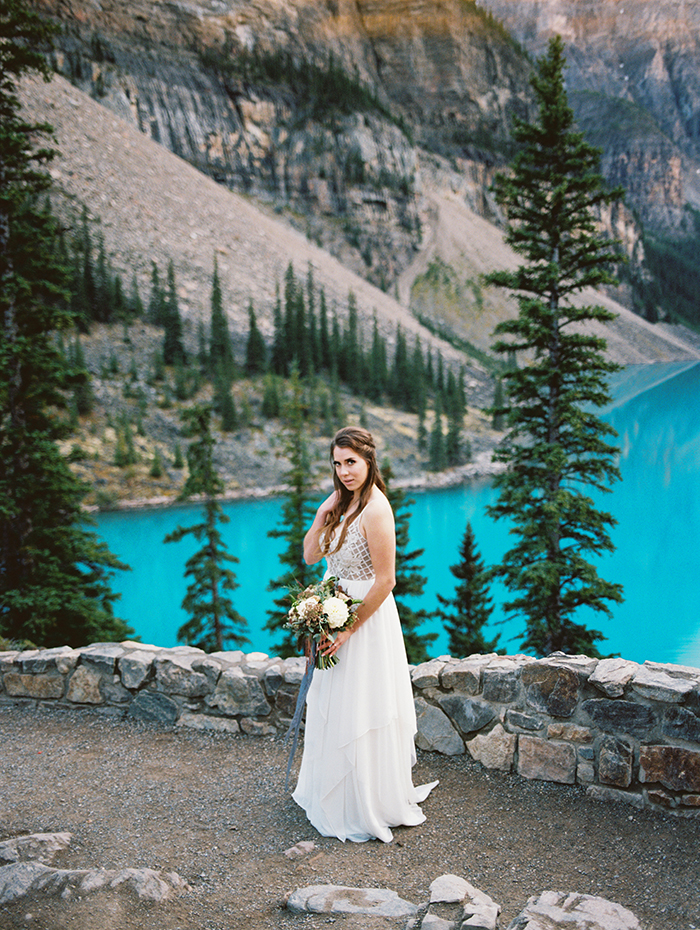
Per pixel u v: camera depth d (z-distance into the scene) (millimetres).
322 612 3572
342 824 3699
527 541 16766
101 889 3006
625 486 95500
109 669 5543
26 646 10602
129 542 63562
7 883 3025
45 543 15781
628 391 168875
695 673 3949
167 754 4844
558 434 17109
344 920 2781
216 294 103812
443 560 63062
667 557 66562
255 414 91250
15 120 15219
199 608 22641
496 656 4754
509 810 3895
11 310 15000
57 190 135125
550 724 4156
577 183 16359
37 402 15398
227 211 172000
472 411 119562
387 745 3725
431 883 3086
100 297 101688
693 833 3547
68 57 188125
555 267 16625
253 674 5141
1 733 5266
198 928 2799
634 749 3869
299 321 106000
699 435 122562
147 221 146125
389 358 145625
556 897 2848
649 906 2947
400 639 3943
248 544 65188
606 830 3631
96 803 4137
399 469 90812
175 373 94562
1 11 14430
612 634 47625
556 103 16703
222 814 3980
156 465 75625
